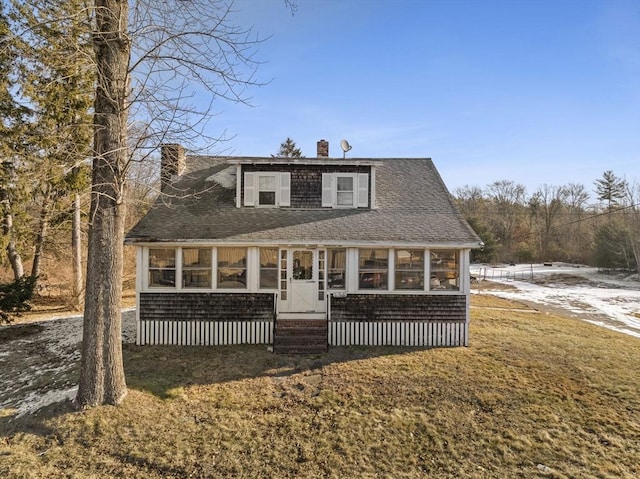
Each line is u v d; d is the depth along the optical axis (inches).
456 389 328.8
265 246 459.8
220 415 288.7
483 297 909.8
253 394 323.3
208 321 452.4
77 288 684.7
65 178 634.8
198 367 380.5
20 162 559.2
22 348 448.8
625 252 1475.1
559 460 237.3
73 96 581.9
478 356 411.8
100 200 295.0
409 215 505.0
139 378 347.9
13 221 617.3
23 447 249.3
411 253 458.6
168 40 290.8
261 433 266.2
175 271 452.4
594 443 254.7
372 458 240.7
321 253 470.6
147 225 465.1
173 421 278.8
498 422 279.0
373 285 458.6
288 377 357.4
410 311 455.8
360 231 464.4
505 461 236.8
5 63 525.0
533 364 386.9
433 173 605.9
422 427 272.7
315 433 266.5
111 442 253.9
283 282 468.8
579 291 1063.6
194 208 508.4
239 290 454.6
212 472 227.1
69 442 254.4
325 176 525.7
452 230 469.1
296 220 489.4
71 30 325.4
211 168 595.2
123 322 561.0
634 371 373.1
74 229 682.8
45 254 827.4
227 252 456.4
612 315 713.6
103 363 296.2
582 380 349.1
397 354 420.2
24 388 336.5
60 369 378.3
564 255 2069.4
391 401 309.6
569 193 2263.8
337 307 454.3
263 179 524.7
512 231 2267.5
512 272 1601.9
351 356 412.2
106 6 283.9
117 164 292.7
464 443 254.8
